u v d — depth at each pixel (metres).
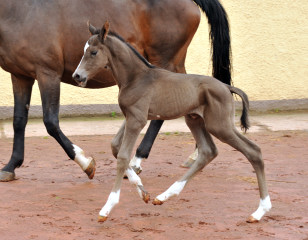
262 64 13.59
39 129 11.58
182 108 5.56
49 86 7.06
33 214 5.79
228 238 5.04
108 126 11.94
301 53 13.66
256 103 13.60
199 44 13.39
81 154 7.19
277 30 13.55
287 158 8.63
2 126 11.94
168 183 7.16
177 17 7.70
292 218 5.61
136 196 6.53
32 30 6.93
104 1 7.34
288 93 13.74
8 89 12.77
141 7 7.52
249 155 5.45
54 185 7.08
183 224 5.45
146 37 7.66
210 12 8.03
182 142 10.23
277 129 11.38
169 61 7.86
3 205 6.12
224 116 5.44
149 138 7.68
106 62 5.58
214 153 5.87
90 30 5.73
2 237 5.10
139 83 5.59
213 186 6.95
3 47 7.06
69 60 7.23
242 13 13.45
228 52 8.16
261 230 5.25
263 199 5.50
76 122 12.43
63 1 7.15
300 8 13.56
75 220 5.60
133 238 5.06
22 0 7.01
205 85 5.51
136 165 7.54
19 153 7.41
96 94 13.14
